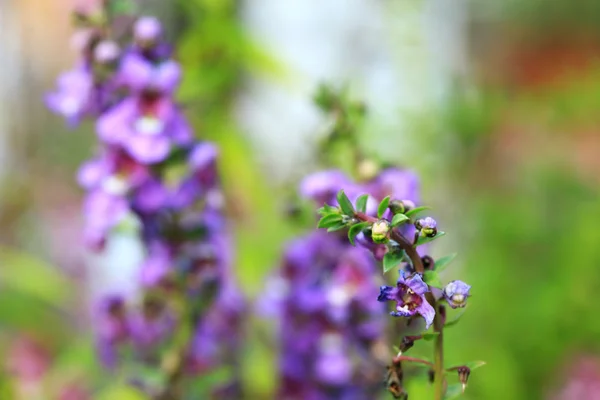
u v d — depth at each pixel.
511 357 0.96
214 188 0.71
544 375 0.99
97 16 0.69
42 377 0.88
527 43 1.70
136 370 0.72
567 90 1.32
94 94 0.69
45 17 1.57
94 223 0.69
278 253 0.77
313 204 0.70
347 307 0.68
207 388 0.71
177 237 0.70
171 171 0.70
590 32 1.72
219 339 0.76
